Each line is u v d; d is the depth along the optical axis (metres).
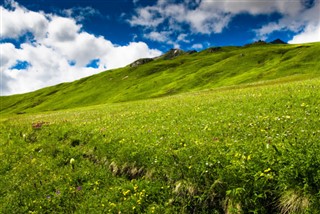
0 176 18.30
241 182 10.32
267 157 10.71
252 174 10.21
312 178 8.98
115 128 22.05
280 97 22.62
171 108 29.11
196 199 11.23
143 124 22.31
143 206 11.95
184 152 13.55
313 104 18.41
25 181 16.91
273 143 11.90
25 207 13.95
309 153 9.80
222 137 14.73
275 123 15.36
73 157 18.89
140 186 13.05
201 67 170.38
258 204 9.67
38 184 15.98
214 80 135.75
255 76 118.19
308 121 14.49
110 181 14.84
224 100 27.84
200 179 11.52
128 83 181.25
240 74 134.38
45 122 32.34
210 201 10.89
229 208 10.09
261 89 33.50
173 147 14.79
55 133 24.56
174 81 152.88
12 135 27.34
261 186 9.80
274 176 9.77
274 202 9.61
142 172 14.31
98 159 17.53
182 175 12.20
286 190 9.37
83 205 13.26
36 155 20.89
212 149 13.06
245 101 24.58
